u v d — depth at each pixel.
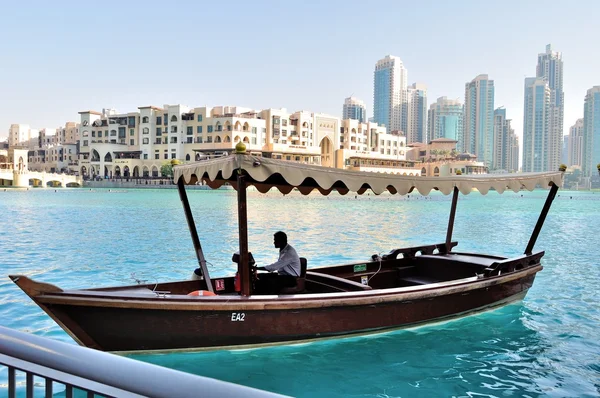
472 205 58.84
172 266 14.34
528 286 10.05
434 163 132.25
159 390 1.42
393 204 57.59
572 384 6.22
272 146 99.62
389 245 19.78
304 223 29.77
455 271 10.11
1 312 8.96
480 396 5.86
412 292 7.79
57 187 107.38
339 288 8.16
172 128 106.56
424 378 6.34
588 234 25.39
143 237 21.30
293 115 111.94
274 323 6.94
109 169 116.00
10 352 1.72
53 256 15.93
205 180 8.55
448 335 7.96
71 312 6.18
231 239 20.83
